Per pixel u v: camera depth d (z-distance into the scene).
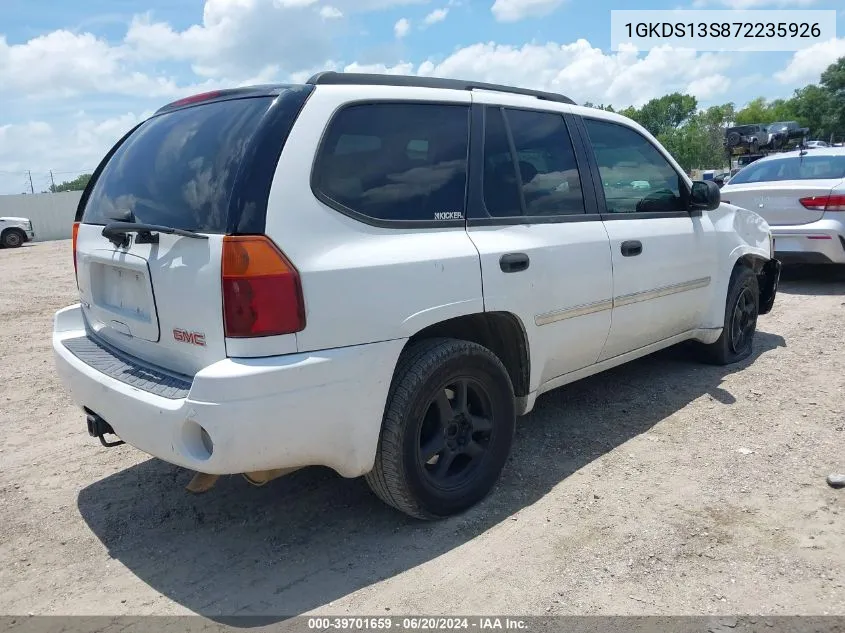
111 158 3.68
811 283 8.75
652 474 3.66
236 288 2.56
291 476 3.83
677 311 4.66
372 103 3.02
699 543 3.00
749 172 9.30
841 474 3.51
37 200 32.09
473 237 3.26
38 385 5.73
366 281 2.79
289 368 2.60
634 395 4.85
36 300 10.28
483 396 3.39
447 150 3.26
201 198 2.75
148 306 2.94
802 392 4.76
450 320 3.31
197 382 2.54
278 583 2.88
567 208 3.84
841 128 71.44
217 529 3.33
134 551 3.17
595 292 3.89
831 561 2.83
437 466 3.27
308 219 2.70
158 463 4.10
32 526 3.41
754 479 3.55
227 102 3.05
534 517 3.28
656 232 4.37
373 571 2.92
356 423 2.82
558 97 4.11
